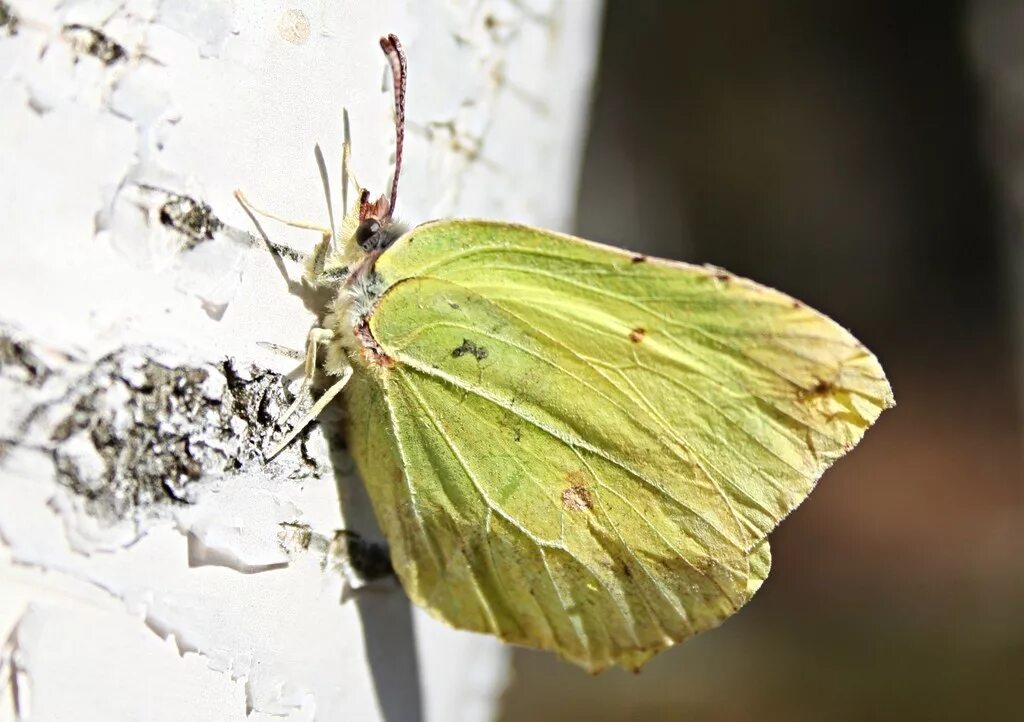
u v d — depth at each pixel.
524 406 0.20
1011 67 0.40
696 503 0.20
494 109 0.20
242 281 0.18
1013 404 0.40
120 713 0.18
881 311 0.40
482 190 0.20
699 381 0.20
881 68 0.39
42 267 0.17
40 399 0.17
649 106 0.34
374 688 0.19
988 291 0.40
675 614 0.20
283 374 0.19
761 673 0.32
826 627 0.35
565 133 0.22
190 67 0.18
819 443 0.19
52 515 0.17
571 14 0.21
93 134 0.17
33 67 0.17
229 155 0.18
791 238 0.38
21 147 0.17
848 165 0.39
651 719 0.30
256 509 0.18
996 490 0.39
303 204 0.19
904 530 0.38
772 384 0.19
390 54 0.19
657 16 0.34
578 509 0.20
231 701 0.18
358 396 0.19
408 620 0.20
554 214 0.22
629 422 0.20
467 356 0.20
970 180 0.40
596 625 0.20
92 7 0.17
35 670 0.17
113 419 0.18
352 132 0.19
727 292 0.19
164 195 0.18
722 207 0.36
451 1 0.20
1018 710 0.32
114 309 0.18
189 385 0.18
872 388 0.19
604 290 0.19
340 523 0.19
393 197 0.19
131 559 0.18
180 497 0.18
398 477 0.20
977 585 0.36
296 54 0.19
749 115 0.37
